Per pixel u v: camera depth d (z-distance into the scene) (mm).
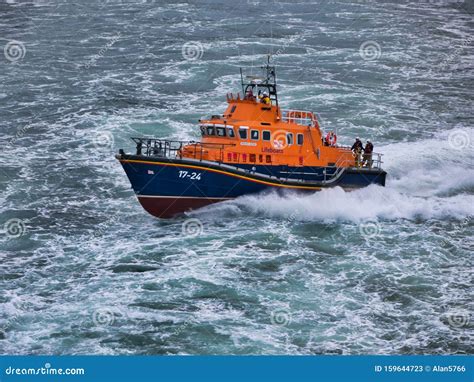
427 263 42688
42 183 54250
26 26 109688
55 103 73562
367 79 85188
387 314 37250
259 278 40438
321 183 49219
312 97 77062
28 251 43594
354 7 131750
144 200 47281
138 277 40344
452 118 73062
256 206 48656
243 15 121812
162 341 34438
